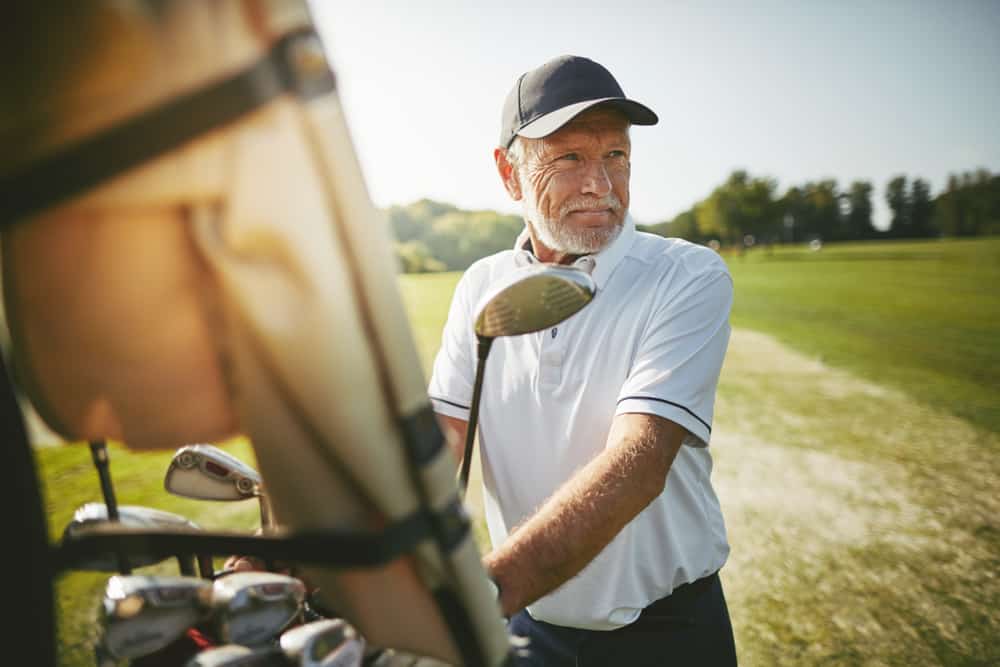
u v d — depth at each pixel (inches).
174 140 18.8
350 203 21.3
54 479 186.1
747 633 118.8
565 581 39.9
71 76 18.5
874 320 611.5
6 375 26.2
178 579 30.8
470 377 66.9
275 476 22.5
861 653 113.2
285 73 19.5
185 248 20.7
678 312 54.3
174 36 18.4
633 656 61.9
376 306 21.9
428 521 23.3
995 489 186.1
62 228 20.5
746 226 3587.6
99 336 21.7
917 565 143.0
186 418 23.0
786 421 262.5
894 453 218.8
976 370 360.8
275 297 20.3
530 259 67.7
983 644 115.5
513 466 64.1
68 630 106.9
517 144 64.2
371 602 25.7
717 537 64.7
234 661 26.7
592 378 59.4
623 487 43.9
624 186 61.8
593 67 62.9
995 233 3009.4
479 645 25.8
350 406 21.2
